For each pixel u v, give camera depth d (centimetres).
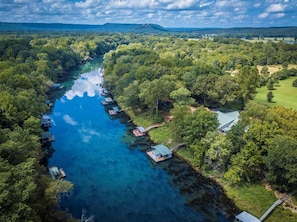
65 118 9612
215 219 4753
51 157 6844
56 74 14950
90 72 17912
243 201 5153
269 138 5294
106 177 6053
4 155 3959
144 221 4706
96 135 8288
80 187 5631
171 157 6956
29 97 7238
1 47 15788
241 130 5712
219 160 5672
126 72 12362
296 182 5050
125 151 7331
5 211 2994
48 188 4016
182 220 4747
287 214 4712
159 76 10425
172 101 9625
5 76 8738
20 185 3275
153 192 5556
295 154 4588
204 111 6494
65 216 4562
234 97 9212
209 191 5569
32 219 3225
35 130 6003
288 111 6128
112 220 4688
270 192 5241
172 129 7006
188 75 10094
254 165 5416
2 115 5706
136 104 9444
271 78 13375
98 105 11188
